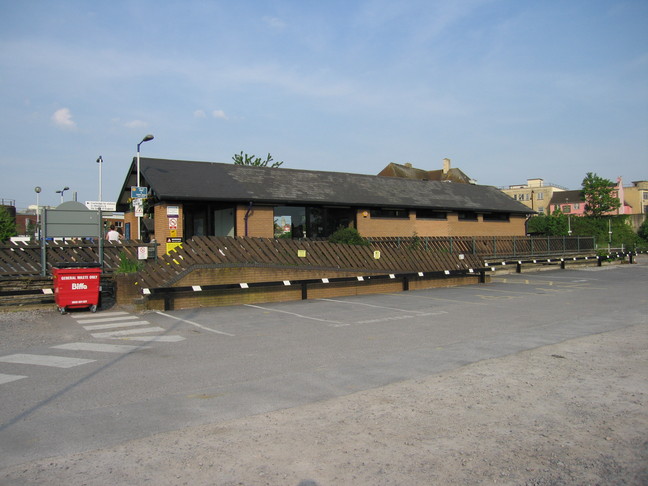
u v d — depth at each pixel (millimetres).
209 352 8188
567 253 31703
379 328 10398
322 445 4445
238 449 4355
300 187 24172
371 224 25156
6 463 4074
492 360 7605
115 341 9047
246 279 14305
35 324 10750
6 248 13047
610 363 7375
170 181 20609
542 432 4762
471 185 35125
